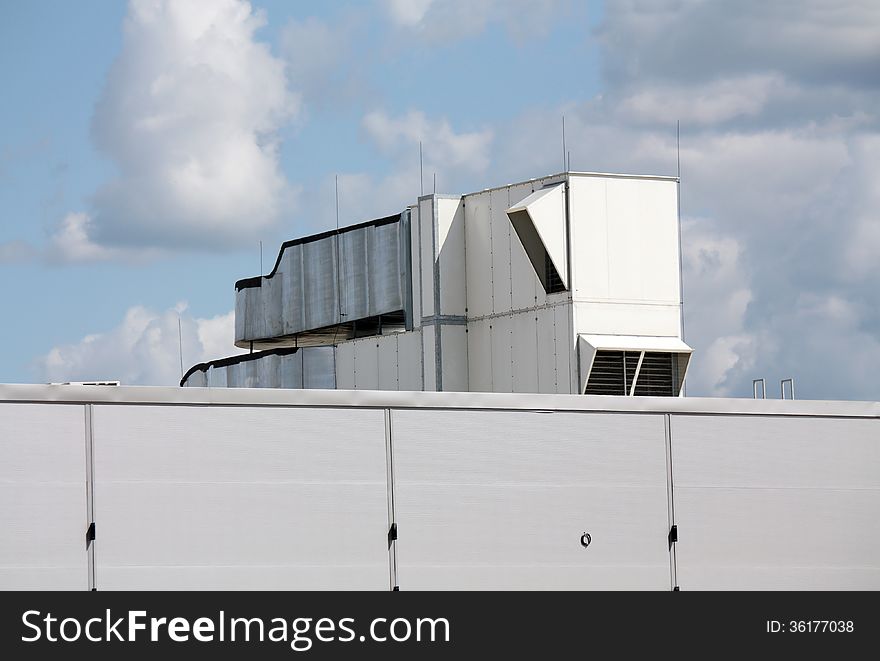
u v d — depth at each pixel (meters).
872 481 84.00
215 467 68.94
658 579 78.00
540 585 74.94
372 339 133.62
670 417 79.56
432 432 73.56
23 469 65.69
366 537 71.50
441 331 125.81
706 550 79.50
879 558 83.56
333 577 70.56
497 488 74.62
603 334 117.69
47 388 66.56
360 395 72.12
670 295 120.69
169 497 67.94
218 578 68.38
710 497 79.94
